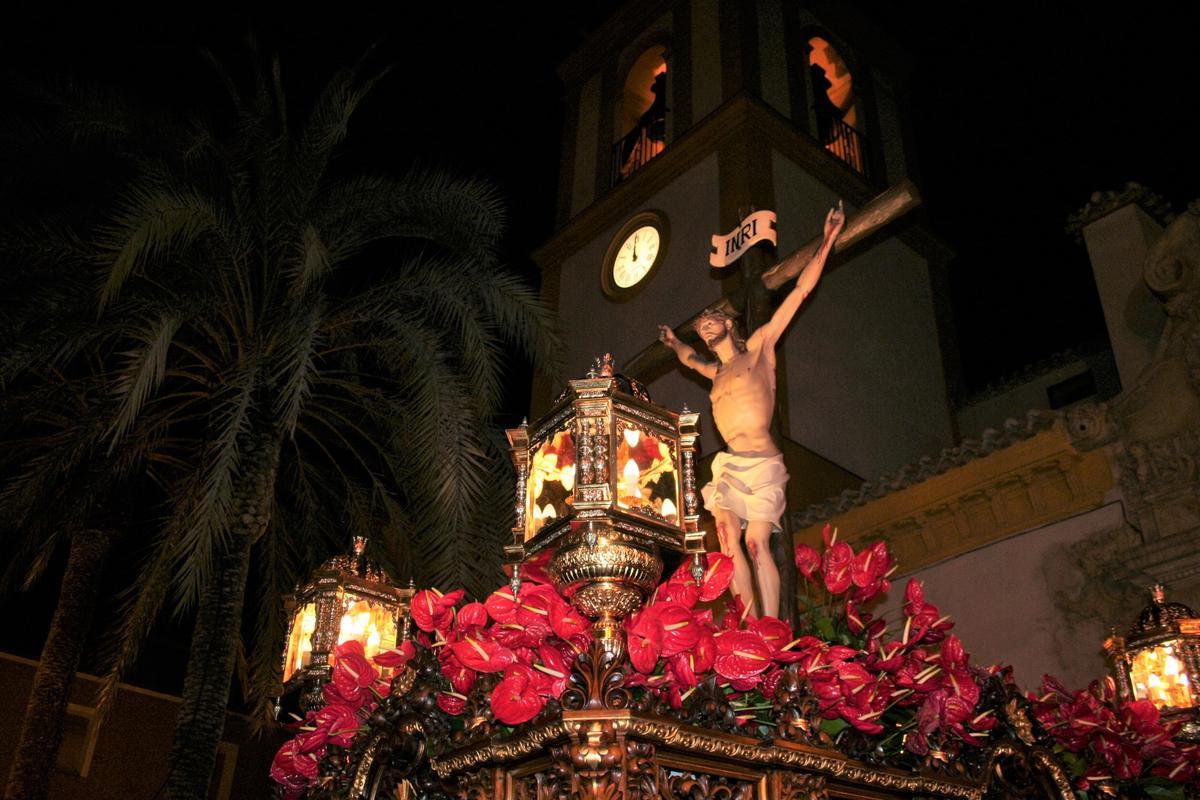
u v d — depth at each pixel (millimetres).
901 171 22297
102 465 11211
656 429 3969
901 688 4145
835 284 19219
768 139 19359
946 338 20703
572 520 3658
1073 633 11492
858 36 23391
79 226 11039
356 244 11391
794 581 5430
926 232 21547
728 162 19016
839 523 13852
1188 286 11750
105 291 8883
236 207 10828
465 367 10867
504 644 3678
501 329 10969
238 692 18094
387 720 4168
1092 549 11562
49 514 11406
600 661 3369
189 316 10156
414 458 10695
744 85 19812
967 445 12852
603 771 3189
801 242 18641
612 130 22922
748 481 5648
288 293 10547
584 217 21688
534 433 4125
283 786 4977
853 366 18531
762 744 3529
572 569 3572
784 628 3764
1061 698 5020
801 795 3592
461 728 3859
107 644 11375
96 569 12016
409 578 11195
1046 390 19328
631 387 4078
